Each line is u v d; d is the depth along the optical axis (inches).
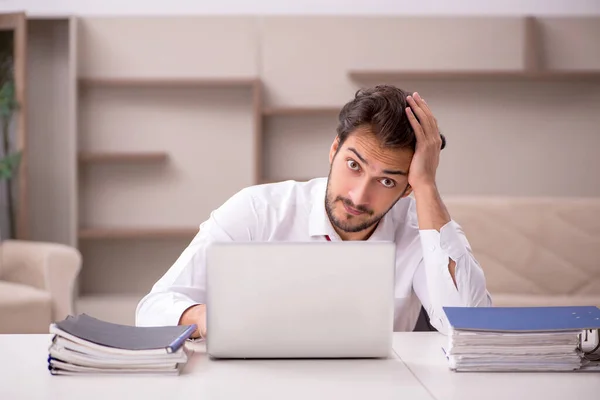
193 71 189.2
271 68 189.2
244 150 190.7
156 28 188.7
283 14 190.5
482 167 189.0
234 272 55.0
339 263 55.4
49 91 191.2
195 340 63.2
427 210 68.6
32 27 190.2
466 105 188.7
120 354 51.4
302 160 189.9
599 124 188.5
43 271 147.3
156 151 190.1
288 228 78.7
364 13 191.8
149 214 190.1
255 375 51.8
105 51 188.7
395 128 67.1
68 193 192.1
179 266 73.6
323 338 55.7
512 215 150.7
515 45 188.2
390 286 55.7
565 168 189.0
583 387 49.6
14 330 138.2
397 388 48.9
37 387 48.6
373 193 68.9
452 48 188.2
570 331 53.7
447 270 68.5
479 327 53.3
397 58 188.7
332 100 189.5
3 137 177.9
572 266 150.1
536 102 188.7
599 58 189.3
